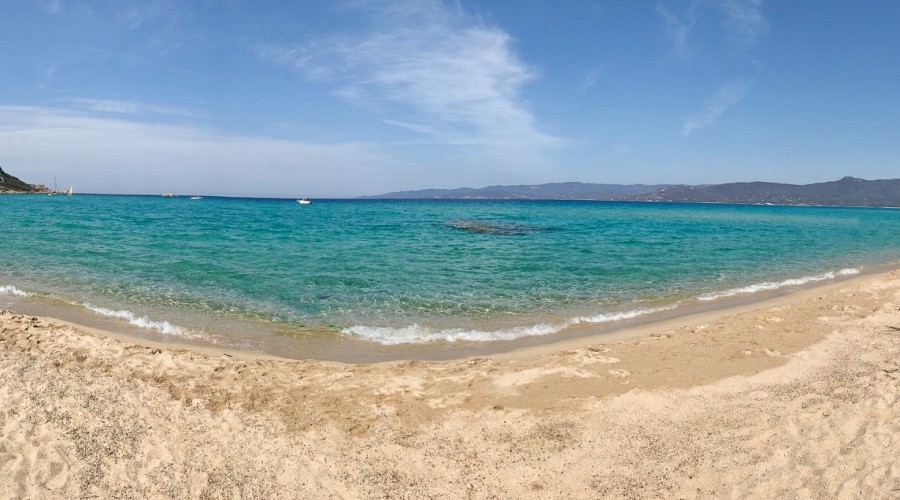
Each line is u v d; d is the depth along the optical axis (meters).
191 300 13.05
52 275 15.73
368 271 17.55
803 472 5.36
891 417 6.41
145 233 28.92
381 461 5.79
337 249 23.45
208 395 7.29
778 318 11.71
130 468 5.45
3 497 4.79
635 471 5.57
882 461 5.42
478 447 6.09
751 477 5.35
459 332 10.94
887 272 18.83
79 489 5.05
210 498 5.05
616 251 24.16
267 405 7.07
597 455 5.89
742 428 6.38
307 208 87.31
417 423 6.64
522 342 10.33
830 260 22.94
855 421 6.34
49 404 6.65
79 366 8.03
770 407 6.93
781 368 8.40
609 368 8.48
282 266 18.09
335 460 5.79
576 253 23.22
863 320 11.43
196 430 6.31
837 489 5.04
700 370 8.37
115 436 6.04
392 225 41.28
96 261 18.30
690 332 10.64
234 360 8.75
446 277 16.72
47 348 8.74
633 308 13.19
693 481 5.34
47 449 5.64
